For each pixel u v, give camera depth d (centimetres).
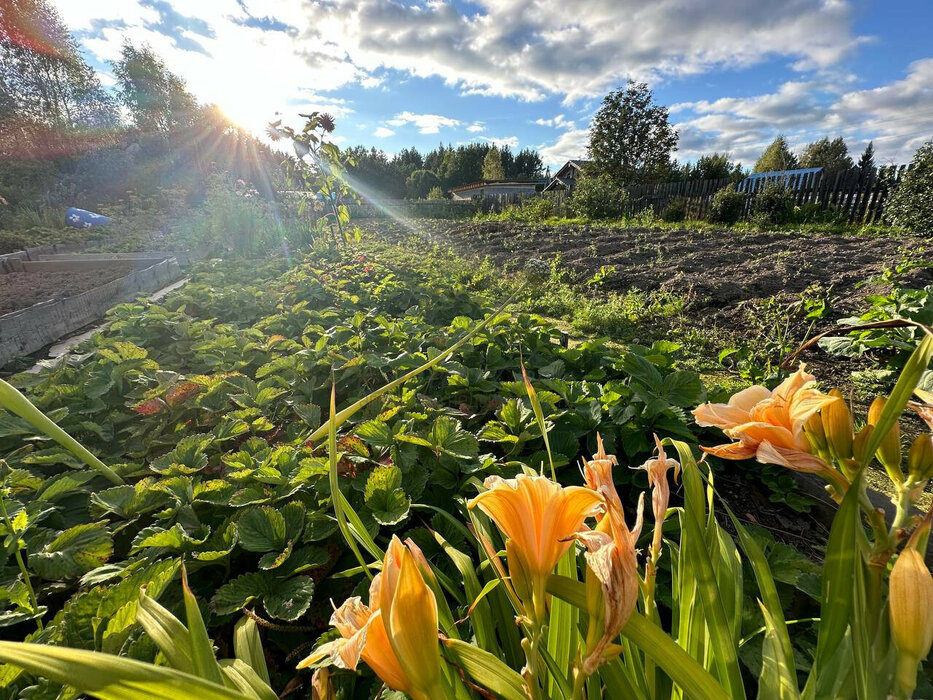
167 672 41
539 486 63
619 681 82
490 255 1229
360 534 89
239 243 983
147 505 184
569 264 991
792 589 165
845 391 379
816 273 718
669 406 234
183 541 159
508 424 237
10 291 658
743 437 72
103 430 266
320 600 157
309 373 335
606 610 55
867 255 805
